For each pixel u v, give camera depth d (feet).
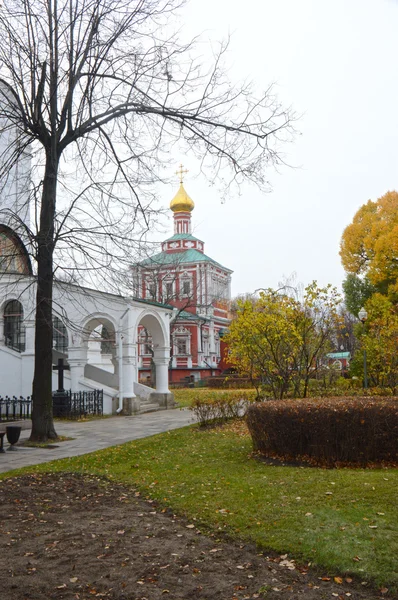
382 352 70.38
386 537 17.38
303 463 28.86
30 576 15.81
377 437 27.61
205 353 179.52
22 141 49.75
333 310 55.06
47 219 43.50
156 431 48.75
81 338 69.15
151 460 33.83
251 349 53.57
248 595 14.46
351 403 29.25
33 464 33.63
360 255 139.03
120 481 28.22
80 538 18.88
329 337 59.06
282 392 54.19
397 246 126.41
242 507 21.70
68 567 16.40
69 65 43.21
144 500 24.39
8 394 71.46
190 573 15.88
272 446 30.55
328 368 72.59
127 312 68.23
